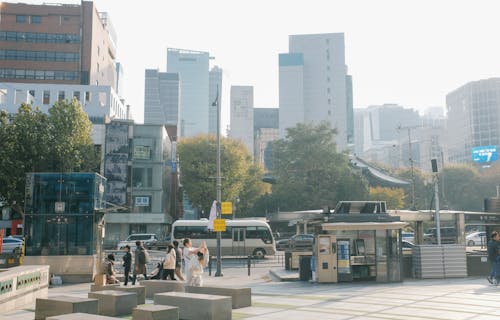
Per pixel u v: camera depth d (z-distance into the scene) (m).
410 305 12.41
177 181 73.19
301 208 68.50
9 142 34.06
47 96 70.44
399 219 19.48
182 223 39.16
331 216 19.30
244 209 68.88
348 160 74.50
